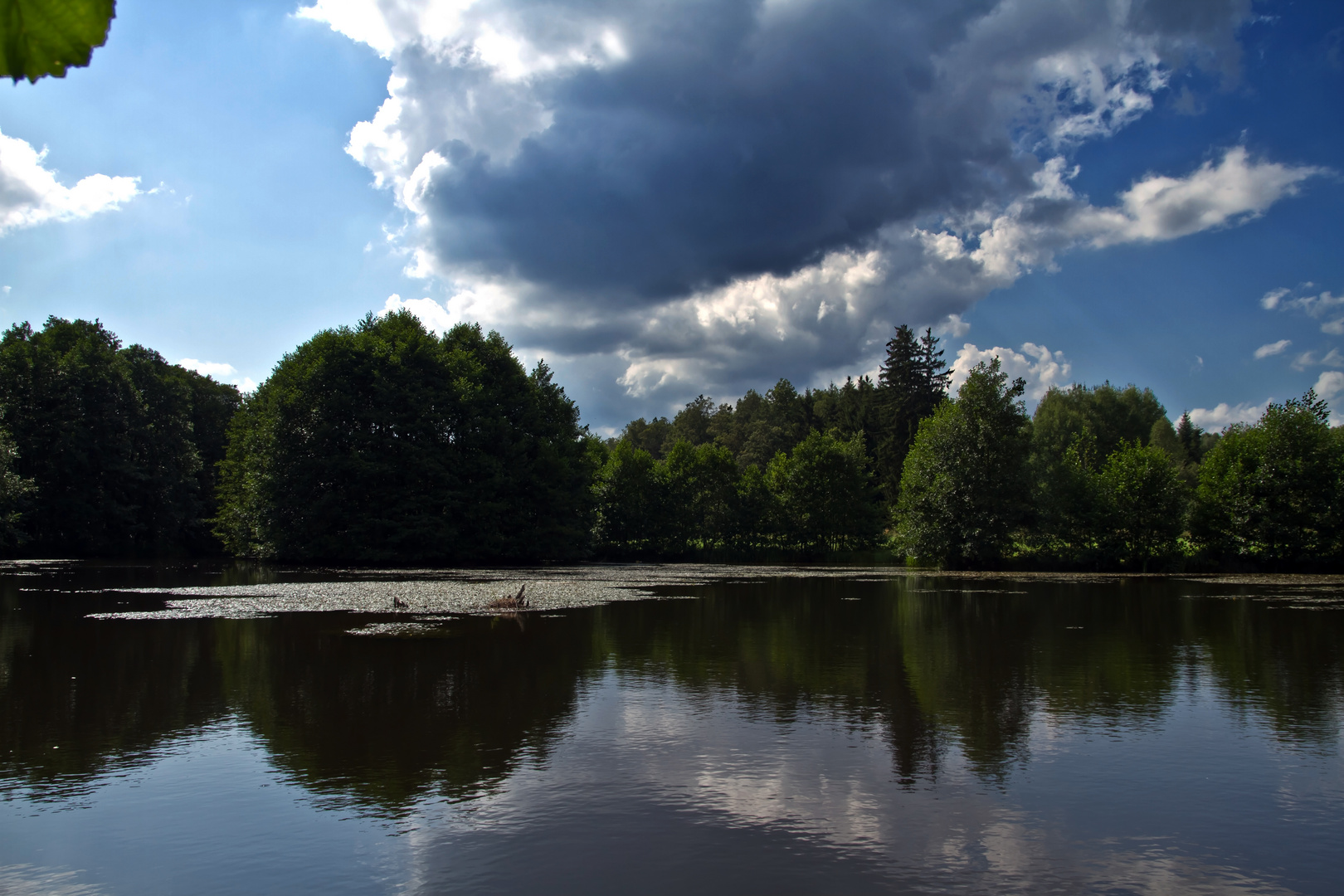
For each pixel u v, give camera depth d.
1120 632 26.94
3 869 9.16
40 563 58.34
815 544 85.94
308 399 61.50
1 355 65.25
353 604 32.59
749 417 163.12
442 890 8.64
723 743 13.81
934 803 11.14
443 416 65.81
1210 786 11.88
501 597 34.78
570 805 11.00
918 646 23.70
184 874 9.02
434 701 16.55
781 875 8.99
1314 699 17.20
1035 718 15.48
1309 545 59.16
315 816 10.59
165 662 20.17
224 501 70.81
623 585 45.81
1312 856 9.58
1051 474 64.25
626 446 85.12
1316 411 61.06
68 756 12.98
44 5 1.61
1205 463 66.06
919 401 107.38
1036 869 9.20
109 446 67.75
